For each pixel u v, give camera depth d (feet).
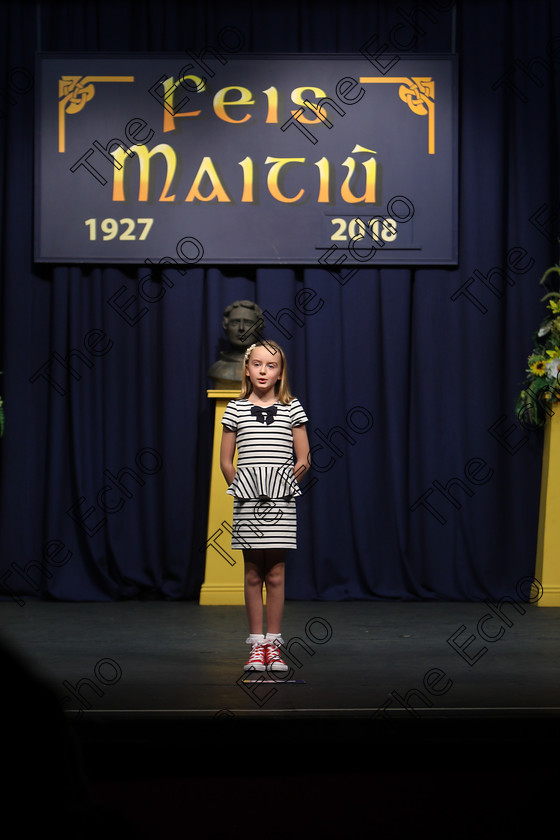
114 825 1.93
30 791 1.65
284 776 7.25
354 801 6.57
